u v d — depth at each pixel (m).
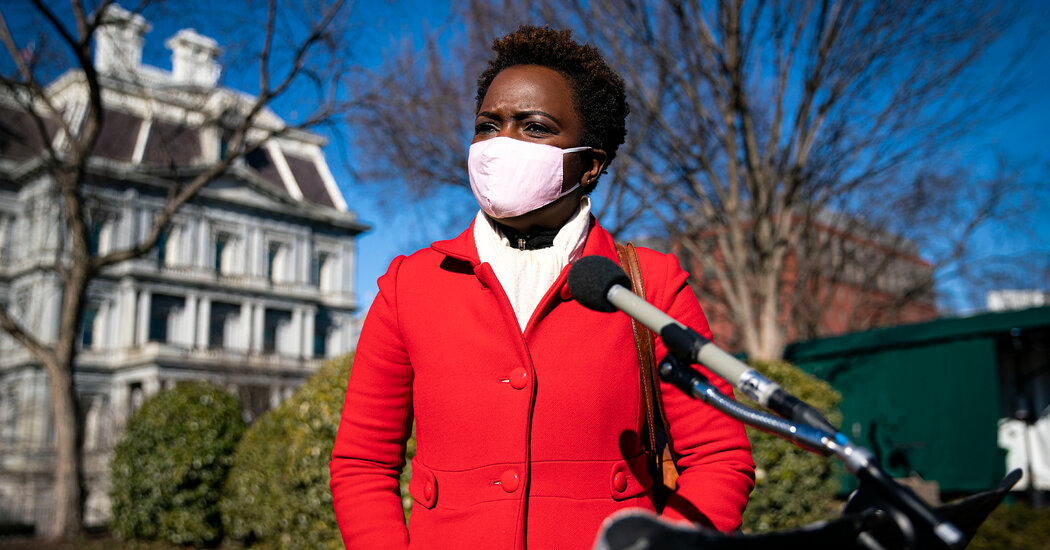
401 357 1.47
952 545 0.76
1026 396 10.22
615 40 9.20
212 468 7.97
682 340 0.97
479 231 1.51
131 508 8.26
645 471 1.35
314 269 42.19
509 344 1.32
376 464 1.45
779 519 5.93
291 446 5.57
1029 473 9.68
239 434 8.30
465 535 1.24
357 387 1.48
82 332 35.41
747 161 9.25
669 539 0.68
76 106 11.36
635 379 1.35
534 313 1.33
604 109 1.50
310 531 5.38
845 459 0.83
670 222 11.56
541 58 1.51
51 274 32.03
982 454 9.23
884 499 0.81
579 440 1.27
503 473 1.25
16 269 33.69
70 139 10.47
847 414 10.59
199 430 8.05
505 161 1.40
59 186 11.22
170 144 11.64
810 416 0.87
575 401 1.28
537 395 1.28
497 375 1.31
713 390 0.96
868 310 18.50
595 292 1.05
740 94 8.72
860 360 10.64
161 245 36.97
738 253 9.68
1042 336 9.38
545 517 1.23
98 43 10.77
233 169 37.84
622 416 1.32
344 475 1.43
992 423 9.23
